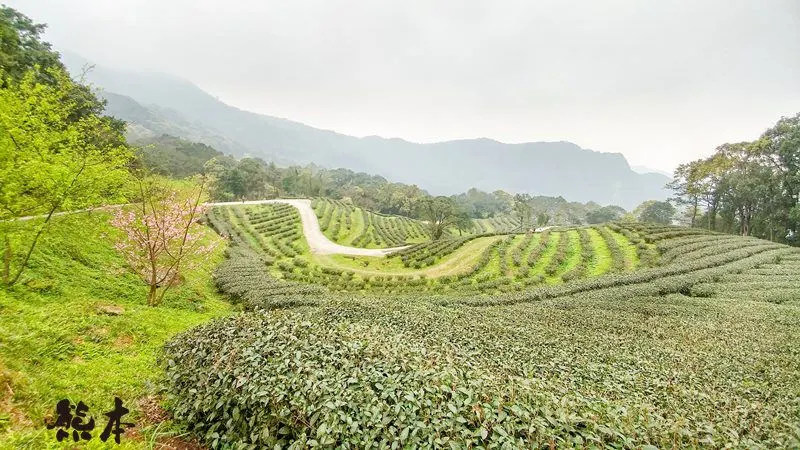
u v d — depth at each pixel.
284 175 150.38
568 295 28.39
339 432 5.28
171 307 19.30
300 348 7.99
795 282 27.64
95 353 9.56
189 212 19.89
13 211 12.66
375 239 68.44
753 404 9.32
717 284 28.12
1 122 11.92
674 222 107.38
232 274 31.28
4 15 31.11
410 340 10.90
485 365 9.59
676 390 10.08
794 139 51.03
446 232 80.56
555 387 7.71
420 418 5.46
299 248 50.97
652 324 19.17
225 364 7.68
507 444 4.80
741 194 58.72
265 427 5.83
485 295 31.58
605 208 142.25
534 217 138.88
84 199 14.36
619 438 5.30
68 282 15.19
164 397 8.19
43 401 6.64
